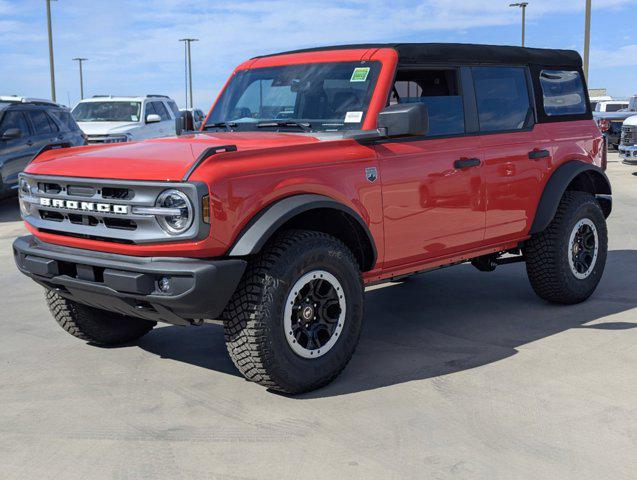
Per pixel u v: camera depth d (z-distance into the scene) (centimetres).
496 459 350
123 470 345
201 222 390
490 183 550
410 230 498
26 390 453
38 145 1405
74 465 351
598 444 365
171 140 489
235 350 420
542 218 592
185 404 427
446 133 527
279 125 514
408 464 346
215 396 439
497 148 556
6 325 601
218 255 404
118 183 407
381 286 723
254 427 392
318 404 423
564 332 554
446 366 484
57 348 538
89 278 427
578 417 397
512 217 574
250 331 411
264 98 542
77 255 432
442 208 517
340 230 473
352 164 459
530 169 584
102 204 417
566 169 609
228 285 397
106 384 462
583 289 627
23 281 773
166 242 400
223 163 401
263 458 355
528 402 419
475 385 447
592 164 638
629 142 1770
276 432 385
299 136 482
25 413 416
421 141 505
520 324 579
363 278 485
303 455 357
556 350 511
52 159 474
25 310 650
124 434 386
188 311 403
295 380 427
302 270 422
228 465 348
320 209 448
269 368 418
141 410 419
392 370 478
